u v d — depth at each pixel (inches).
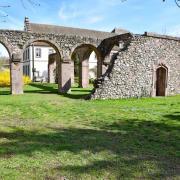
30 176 182.5
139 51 756.6
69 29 1886.1
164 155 235.1
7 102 641.0
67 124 377.1
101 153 237.8
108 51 1067.3
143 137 302.7
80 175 185.6
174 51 837.2
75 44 1013.8
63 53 994.7
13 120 405.7
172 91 843.4
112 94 723.4
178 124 379.2
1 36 901.2
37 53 2106.3
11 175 183.3
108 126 364.5
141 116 445.4
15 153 233.3
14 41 917.8
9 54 917.2
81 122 393.1
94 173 189.5
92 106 576.1
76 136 302.2
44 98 757.3
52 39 971.3
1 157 221.6
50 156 226.7
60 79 1004.6
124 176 185.0
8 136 297.7
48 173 188.5
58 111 501.7
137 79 756.6
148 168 201.3
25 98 751.7
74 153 236.2
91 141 279.7
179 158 227.1
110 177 182.9
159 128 353.7
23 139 284.4
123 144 270.2
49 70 1702.8
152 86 787.4
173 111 501.7
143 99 719.7
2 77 1460.4
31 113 476.4
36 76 2092.8
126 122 393.7
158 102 650.2
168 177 184.5
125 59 735.1
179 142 280.8
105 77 716.0
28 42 935.0
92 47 1089.4
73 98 759.7
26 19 1785.2
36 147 253.0
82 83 1327.5
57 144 265.1
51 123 383.2
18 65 925.8
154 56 787.4
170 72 830.5
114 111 502.9
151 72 782.5
